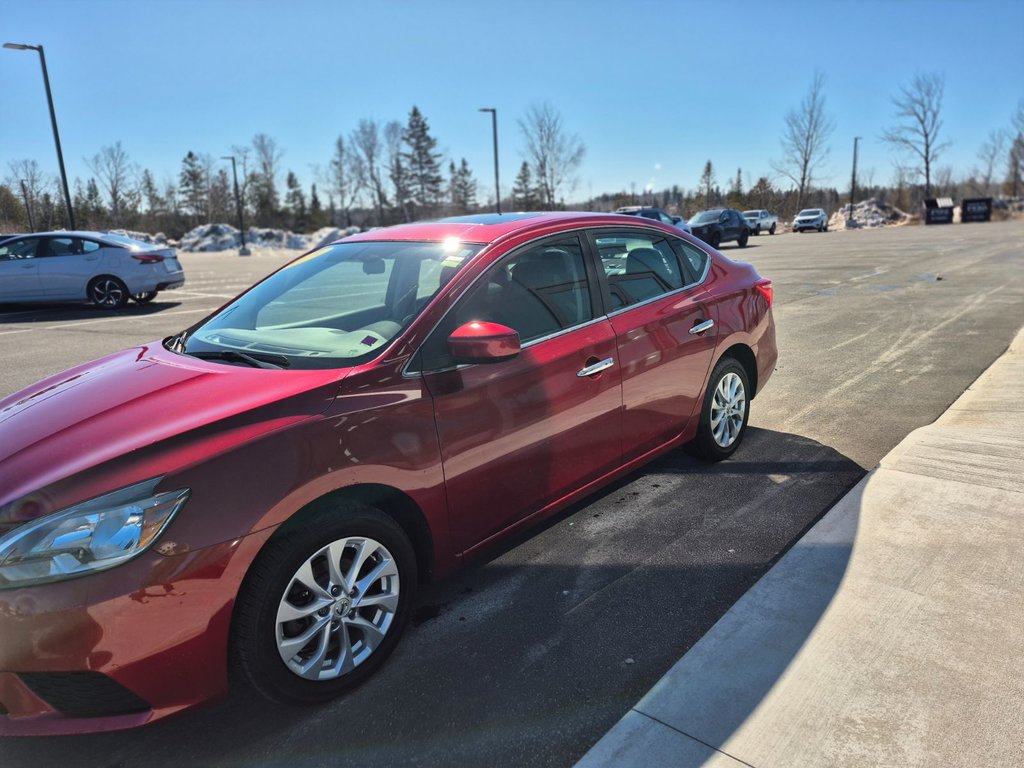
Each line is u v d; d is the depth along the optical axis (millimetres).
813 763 2115
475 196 92500
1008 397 5480
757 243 31266
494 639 2844
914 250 21344
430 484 2707
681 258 4207
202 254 44438
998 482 3900
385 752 2285
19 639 2014
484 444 2887
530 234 3336
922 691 2375
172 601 2098
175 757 2311
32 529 2035
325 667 2492
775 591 3012
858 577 3074
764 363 4758
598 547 3541
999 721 2227
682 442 4168
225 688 2258
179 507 2117
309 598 2436
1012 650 2555
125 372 2932
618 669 2637
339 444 2420
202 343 3242
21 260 13258
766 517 3791
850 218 54344
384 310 3021
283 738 2367
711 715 2332
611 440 3547
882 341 8031
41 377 7664
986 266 15609
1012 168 70188
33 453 2277
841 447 4750
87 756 2334
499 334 2670
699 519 3797
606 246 3693
